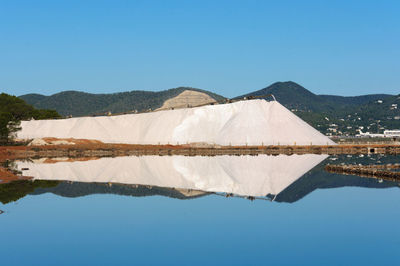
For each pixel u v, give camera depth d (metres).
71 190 37.88
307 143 101.69
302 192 36.28
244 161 70.31
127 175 50.84
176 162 69.88
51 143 111.75
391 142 134.25
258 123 105.00
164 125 120.38
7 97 158.62
